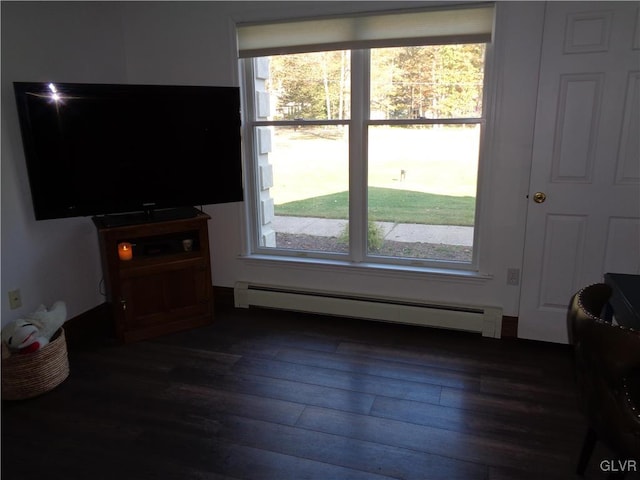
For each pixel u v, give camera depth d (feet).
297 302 10.86
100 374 8.57
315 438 6.75
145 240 9.93
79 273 10.12
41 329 8.15
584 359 4.79
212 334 10.15
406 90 9.57
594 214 8.64
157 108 9.29
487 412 7.30
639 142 8.14
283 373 8.53
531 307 9.41
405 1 8.86
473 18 8.62
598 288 5.48
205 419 7.23
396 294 10.33
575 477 5.94
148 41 10.80
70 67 9.55
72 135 8.65
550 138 8.57
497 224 9.32
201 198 10.13
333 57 9.86
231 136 10.03
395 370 8.56
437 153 9.70
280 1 9.62
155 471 6.15
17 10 8.39
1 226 8.29
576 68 8.18
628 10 7.73
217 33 10.25
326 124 10.23
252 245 11.46
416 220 10.18
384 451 6.47
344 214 10.63
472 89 9.20
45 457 6.42
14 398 7.67
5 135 8.29
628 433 4.47
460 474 6.03
